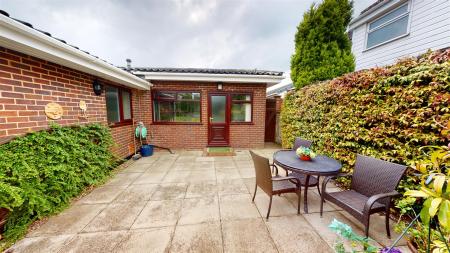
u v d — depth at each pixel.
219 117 5.93
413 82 1.81
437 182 0.83
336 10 4.26
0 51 1.93
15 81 2.08
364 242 1.26
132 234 1.88
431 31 4.09
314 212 2.31
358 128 2.54
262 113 6.03
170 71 5.33
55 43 2.10
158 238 1.83
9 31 1.69
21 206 1.88
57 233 1.88
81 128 2.98
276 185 2.36
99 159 3.19
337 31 4.39
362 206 1.84
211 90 5.76
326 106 3.27
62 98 2.75
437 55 1.70
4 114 1.97
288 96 5.09
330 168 2.21
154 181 3.32
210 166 4.24
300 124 4.29
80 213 2.26
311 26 4.55
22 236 1.81
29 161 1.98
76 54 2.49
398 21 4.83
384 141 2.16
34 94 2.31
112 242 1.77
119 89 4.46
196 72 5.42
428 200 0.90
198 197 2.72
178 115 5.86
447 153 1.03
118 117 4.48
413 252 1.45
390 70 2.07
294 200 2.63
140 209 2.37
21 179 1.82
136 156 4.76
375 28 5.44
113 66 3.34
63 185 2.37
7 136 2.00
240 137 6.06
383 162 2.01
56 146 2.32
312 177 2.65
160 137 5.84
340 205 1.96
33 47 1.95
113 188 3.00
